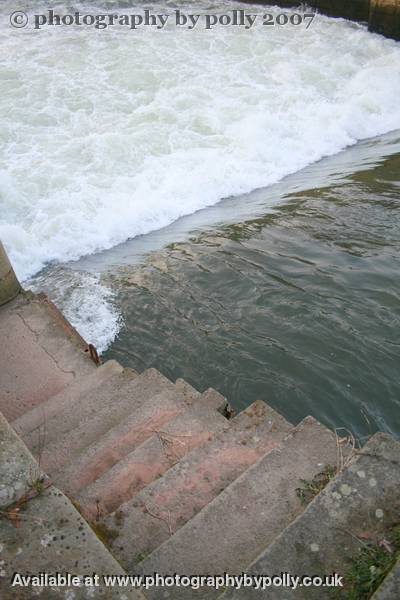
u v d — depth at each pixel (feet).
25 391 21.44
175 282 30.12
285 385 23.94
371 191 37.40
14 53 56.29
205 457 13.99
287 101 50.37
